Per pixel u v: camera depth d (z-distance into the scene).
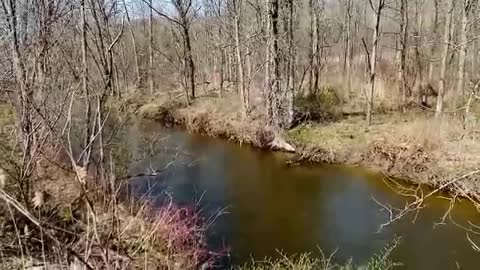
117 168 10.28
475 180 12.75
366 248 11.00
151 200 11.47
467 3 17.30
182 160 17.25
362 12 36.00
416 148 15.91
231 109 23.89
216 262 10.20
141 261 7.30
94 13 10.58
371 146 17.56
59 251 4.94
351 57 30.02
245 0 26.88
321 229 12.13
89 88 8.74
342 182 15.81
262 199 14.27
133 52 31.56
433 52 25.80
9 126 8.37
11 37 6.70
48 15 6.94
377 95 24.94
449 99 20.30
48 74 6.95
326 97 23.80
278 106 20.77
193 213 12.46
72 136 8.39
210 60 36.59
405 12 23.59
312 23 27.28
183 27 29.84
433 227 11.95
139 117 21.33
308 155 18.45
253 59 26.09
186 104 27.08
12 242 5.43
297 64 27.17
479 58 22.97
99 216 5.52
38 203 6.55
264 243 11.30
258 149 20.19
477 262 10.24
